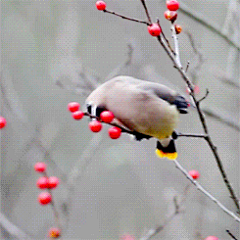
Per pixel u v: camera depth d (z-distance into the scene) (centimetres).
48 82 1573
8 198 1277
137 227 1570
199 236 971
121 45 1566
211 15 1360
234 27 983
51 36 1502
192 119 1477
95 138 1054
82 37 1552
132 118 647
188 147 1437
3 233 972
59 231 842
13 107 1079
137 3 1241
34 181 1512
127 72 1045
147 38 1219
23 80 1576
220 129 1428
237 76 1095
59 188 1295
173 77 1382
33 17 1530
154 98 644
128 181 1723
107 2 1272
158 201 1302
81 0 1488
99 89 668
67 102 1567
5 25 1598
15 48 1588
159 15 1273
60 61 1133
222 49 1255
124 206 1691
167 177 1362
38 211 1437
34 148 1115
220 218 1316
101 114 623
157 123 647
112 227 1678
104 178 1734
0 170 1266
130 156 1430
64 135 1582
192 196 1248
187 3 1387
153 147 1448
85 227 1684
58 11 1457
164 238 1308
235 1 973
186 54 1070
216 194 1348
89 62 1556
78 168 970
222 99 1389
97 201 1717
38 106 1555
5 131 1284
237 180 1382
